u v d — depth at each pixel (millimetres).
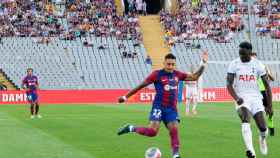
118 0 134750
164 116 29594
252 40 130625
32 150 35562
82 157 32469
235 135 44438
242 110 30688
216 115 68812
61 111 79438
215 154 33812
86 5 132125
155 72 29672
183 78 29781
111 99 110375
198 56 125438
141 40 126812
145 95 111188
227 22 133500
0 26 121438
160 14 134250
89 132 47438
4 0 127125
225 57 125750
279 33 132375
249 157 29953
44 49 120125
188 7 136625
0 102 105500
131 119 62750
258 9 136625
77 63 119375
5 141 40750
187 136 43688
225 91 111562
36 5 128750
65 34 124000
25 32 122062
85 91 109625
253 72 31125
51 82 115375
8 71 114188
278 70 123312
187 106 70625
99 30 126562
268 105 31812
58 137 43438
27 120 61969
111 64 120688
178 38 128750
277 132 46812
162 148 36625
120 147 37094
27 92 66812
